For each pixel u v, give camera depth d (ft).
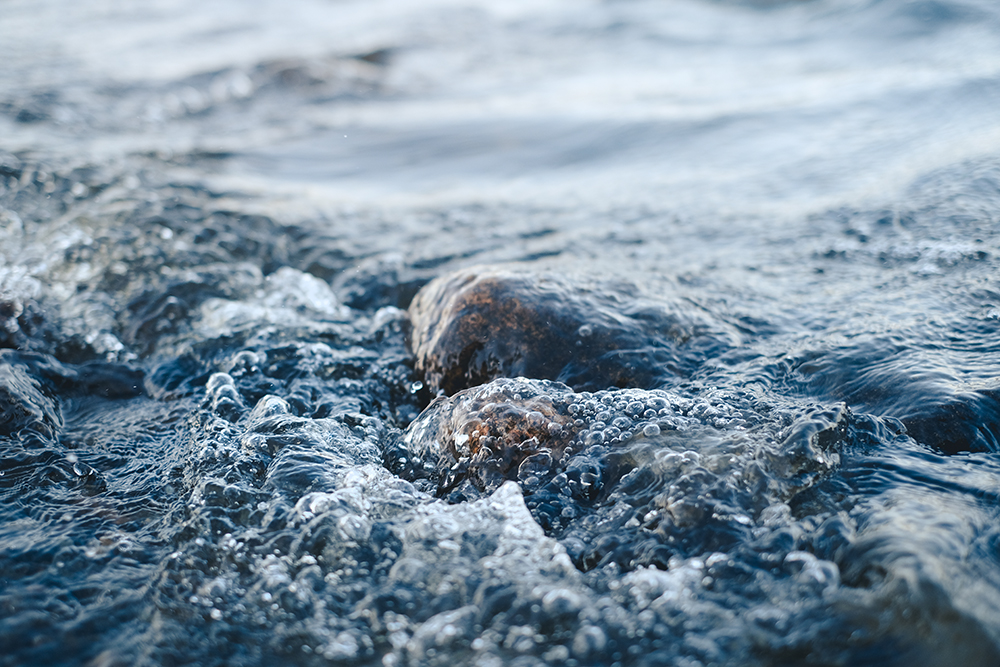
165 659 4.49
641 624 4.45
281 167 17.16
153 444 7.09
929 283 8.58
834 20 27.17
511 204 13.91
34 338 8.93
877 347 7.26
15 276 9.76
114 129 18.86
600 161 16.51
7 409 7.13
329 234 12.23
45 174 12.69
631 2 37.47
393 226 12.75
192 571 5.20
